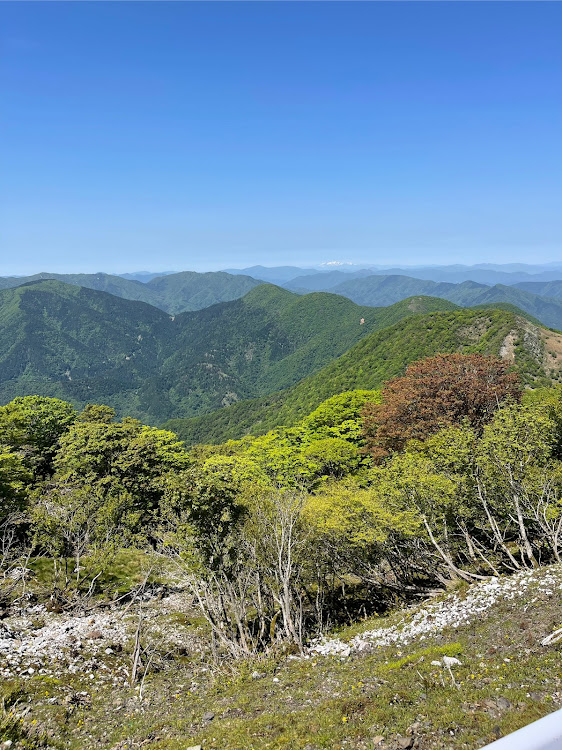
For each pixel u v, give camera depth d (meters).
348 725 12.73
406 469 30.97
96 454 53.91
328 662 21.75
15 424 62.03
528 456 28.62
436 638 20.30
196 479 25.88
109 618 31.25
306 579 31.53
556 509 26.69
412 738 11.10
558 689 11.85
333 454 47.88
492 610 21.16
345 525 28.12
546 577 22.25
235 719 16.38
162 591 38.03
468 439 31.61
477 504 31.31
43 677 20.94
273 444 59.16
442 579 29.42
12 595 32.62
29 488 49.12
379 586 33.41
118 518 39.19
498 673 13.90
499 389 47.91
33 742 15.25
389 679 16.19
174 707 19.44
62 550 35.69
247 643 26.44
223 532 25.50
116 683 22.38
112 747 15.77
